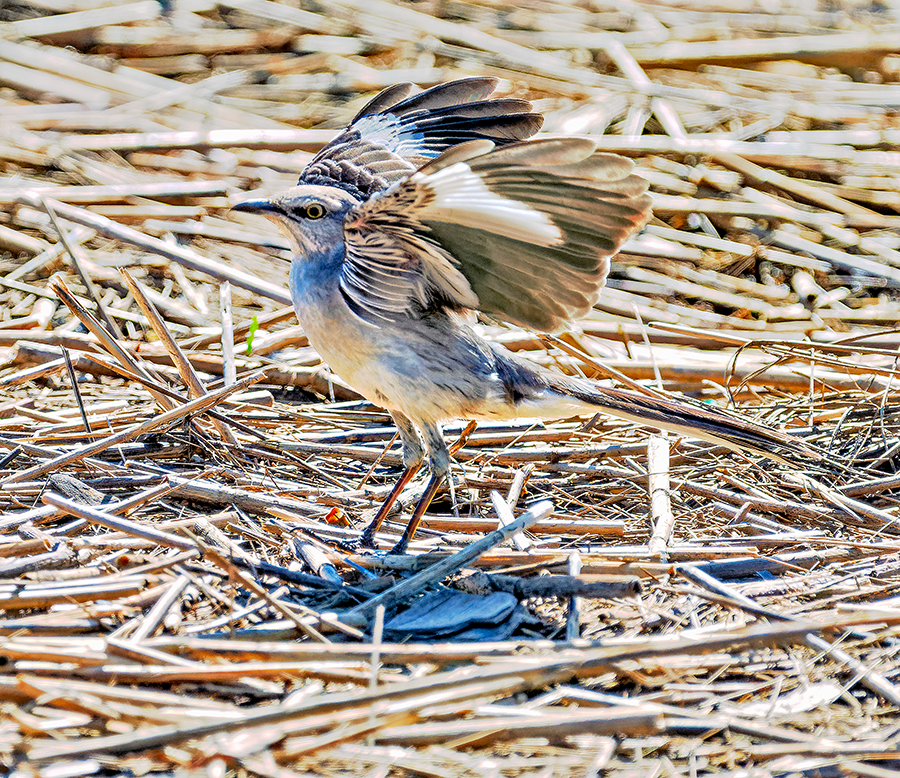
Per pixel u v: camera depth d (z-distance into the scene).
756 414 12.47
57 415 11.41
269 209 8.92
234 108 18.50
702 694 7.41
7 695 6.68
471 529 10.07
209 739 6.42
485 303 8.90
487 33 21.52
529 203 7.86
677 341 14.16
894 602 8.31
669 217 17.27
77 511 8.54
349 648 7.43
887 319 15.32
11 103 18.09
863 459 11.45
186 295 14.45
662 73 21.16
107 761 6.33
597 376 13.12
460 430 11.84
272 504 9.80
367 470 11.36
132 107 18.19
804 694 7.41
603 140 18.06
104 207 15.80
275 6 21.23
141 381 11.04
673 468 11.38
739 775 6.65
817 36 21.70
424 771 6.47
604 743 6.80
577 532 10.15
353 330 8.86
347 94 19.12
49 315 13.48
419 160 9.71
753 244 16.81
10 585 7.73
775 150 18.47
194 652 7.39
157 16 20.58
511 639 8.07
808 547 9.66
